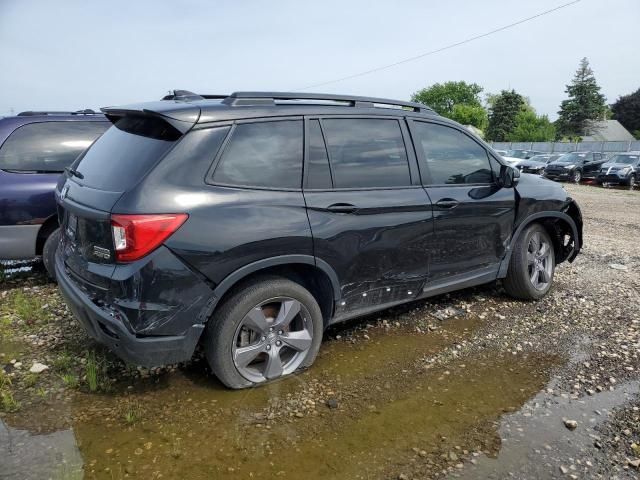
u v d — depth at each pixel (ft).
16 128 16.57
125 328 9.23
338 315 11.98
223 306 10.10
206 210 9.54
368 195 11.81
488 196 14.44
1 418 9.52
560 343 13.38
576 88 253.85
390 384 11.12
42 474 8.02
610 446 9.11
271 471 8.28
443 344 13.20
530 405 10.43
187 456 8.57
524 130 268.82
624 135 261.65
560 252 17.83
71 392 10.46
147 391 10.54
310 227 10.69
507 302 16.34
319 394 10.62
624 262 22.04
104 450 8.66
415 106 13.79
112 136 11.50
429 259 13.19
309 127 11.30
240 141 10.30
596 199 55.77
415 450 8.91
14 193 16.02
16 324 13.84
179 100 11.27
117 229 9.08
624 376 11.68
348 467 8.43
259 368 10.97
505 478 8.23
